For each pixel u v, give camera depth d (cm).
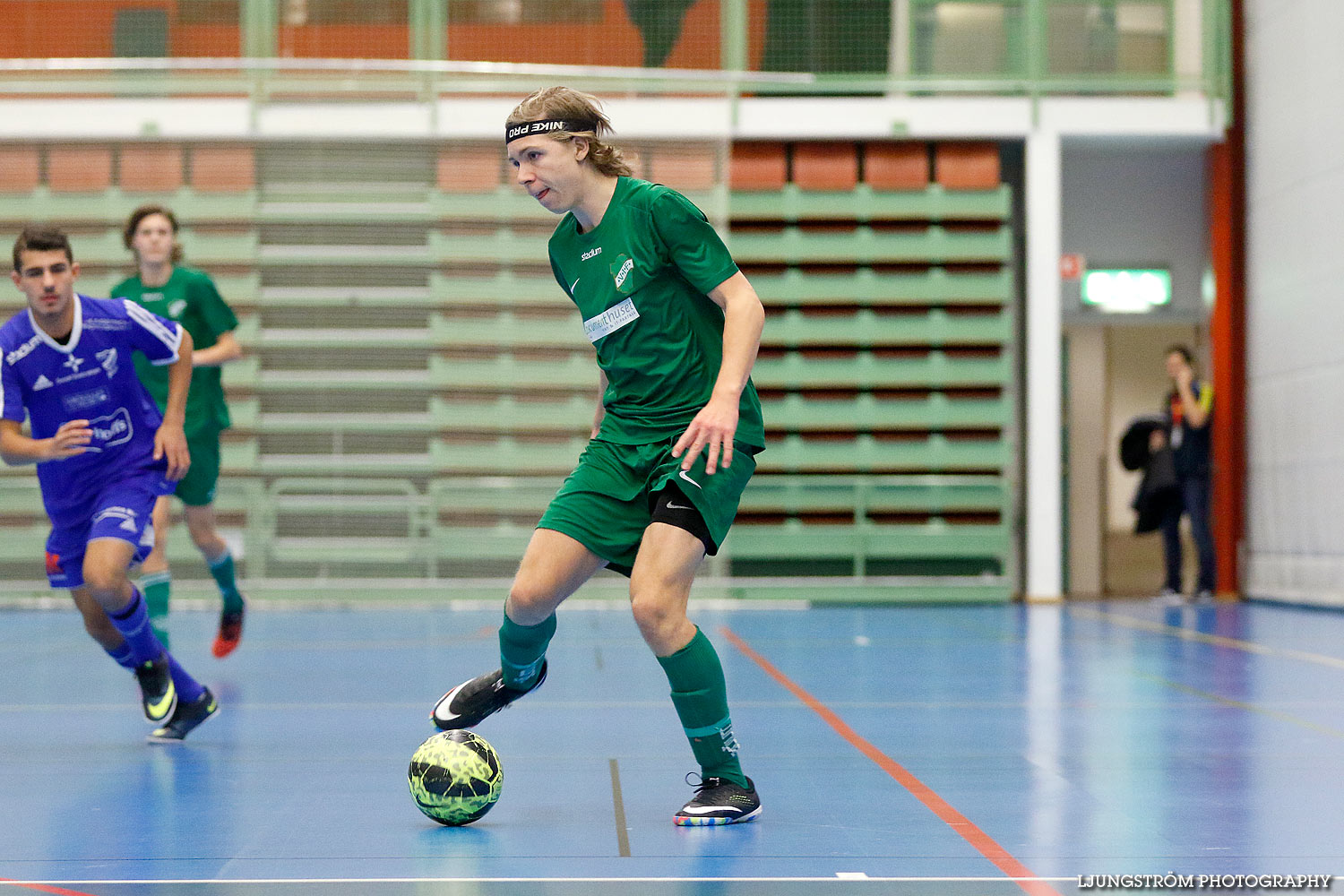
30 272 1230
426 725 1439
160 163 3525
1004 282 3572
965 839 898
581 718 1473
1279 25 3469
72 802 1038
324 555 3525
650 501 980
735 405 902
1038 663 2022
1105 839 898
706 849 870
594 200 977
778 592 3559
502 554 3556
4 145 3503
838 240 3581
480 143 3559
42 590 3478
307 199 3547
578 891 764
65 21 3519
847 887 769
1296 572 3362
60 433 1214
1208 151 3722
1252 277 3647
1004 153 3722
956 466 3619
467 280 3569
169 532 3466
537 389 3581
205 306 1873
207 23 3538
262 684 1802
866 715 1498
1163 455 3528
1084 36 3516
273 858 848
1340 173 3117
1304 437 3319
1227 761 1205
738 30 3525
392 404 3566
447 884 779
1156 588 4203
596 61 3541
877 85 3503
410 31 3541
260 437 3553
